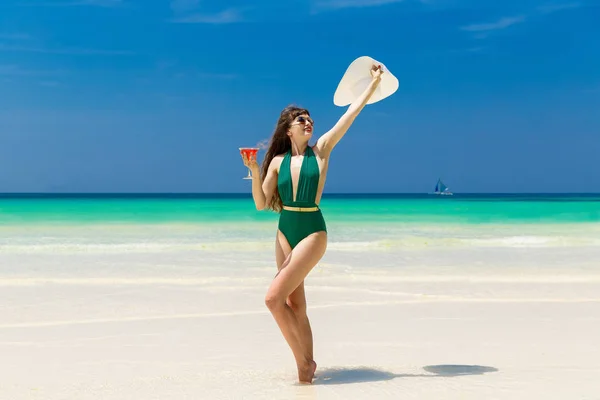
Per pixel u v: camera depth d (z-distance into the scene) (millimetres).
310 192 4562
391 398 4090
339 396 4156
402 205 45438
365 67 5219
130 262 12422
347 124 4844
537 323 6957
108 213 29750
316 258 4500
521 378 4621
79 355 5582
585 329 6652
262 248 15055
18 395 4312
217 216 27609
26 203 44438
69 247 15023
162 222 23906
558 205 45219
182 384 4555
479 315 7418
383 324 6914
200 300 8391
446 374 4793
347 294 8891
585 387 4336
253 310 7746
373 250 14844
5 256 13391
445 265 12188
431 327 6754
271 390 4355
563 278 10500
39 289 9188
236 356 5551
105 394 4312
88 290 9133
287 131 4785
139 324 6926
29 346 5918
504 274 10969
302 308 4754
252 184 4645
